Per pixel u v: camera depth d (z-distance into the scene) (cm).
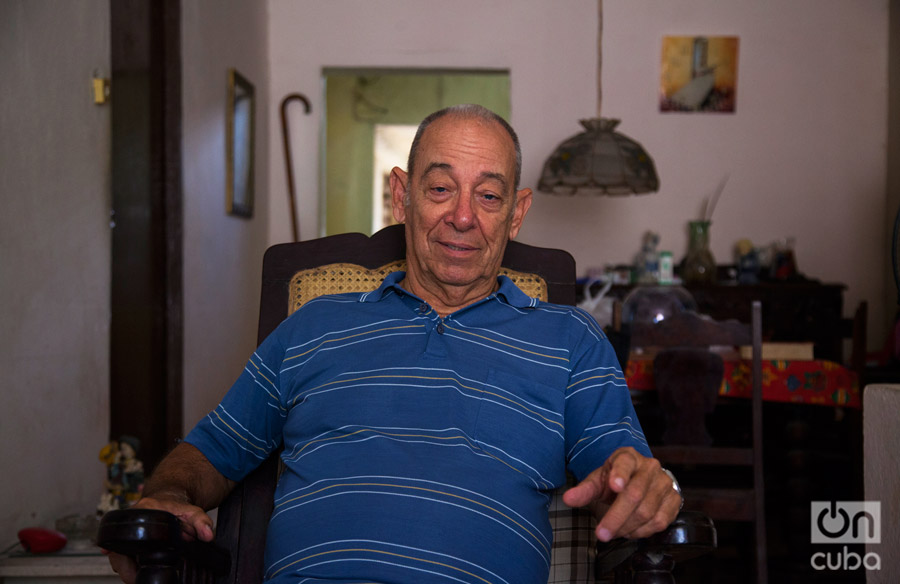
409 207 149
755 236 483
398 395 134
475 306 145
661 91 481
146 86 307
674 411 243
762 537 233
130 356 300
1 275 231
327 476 128
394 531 120
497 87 718
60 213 260
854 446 316
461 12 482
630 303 342
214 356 373
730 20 480
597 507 133
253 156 439
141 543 106
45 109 255
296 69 484
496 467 128
